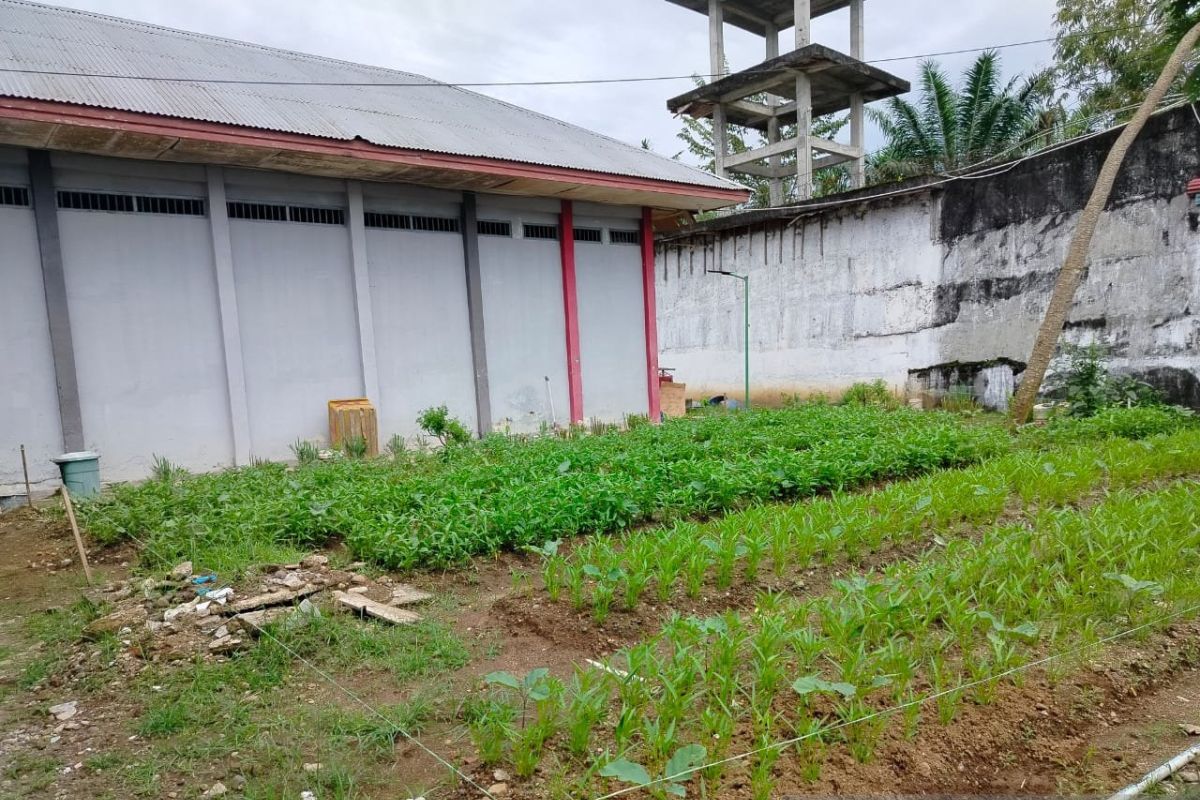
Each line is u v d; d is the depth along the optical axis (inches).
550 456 354.0
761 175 906.7
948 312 629.0
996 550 194.1
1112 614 173.9
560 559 202.4
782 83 801.6
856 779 117.0
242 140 350.6
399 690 152.9
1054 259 560.7
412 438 478.0
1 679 164.4
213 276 405.7
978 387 611.8
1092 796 119.8
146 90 353.1
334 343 448.1
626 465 330.0
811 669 142.6
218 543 245.3
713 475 286.2
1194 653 164.7
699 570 190.5
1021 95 868.6
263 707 147.0
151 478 378.0
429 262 485.1
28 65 335.0
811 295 731.4
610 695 139.1
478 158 425.7
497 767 120.9
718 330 821.2
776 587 198.5
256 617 181.6
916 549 228.2
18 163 351.6
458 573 223.1
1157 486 295.0
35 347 358.9
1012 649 147.1
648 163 557.3
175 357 396.5
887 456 342.6
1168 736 137.5
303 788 120.4
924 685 141.8
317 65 522.9
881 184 656.4
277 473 353.7
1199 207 485.7
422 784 120.2
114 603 204.4
